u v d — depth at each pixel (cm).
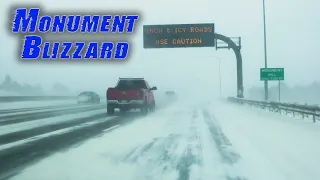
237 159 796
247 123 1517
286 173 672
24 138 1112
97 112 2322
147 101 2091
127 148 931
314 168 705
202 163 759
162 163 760
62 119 1788
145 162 769
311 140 1029
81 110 2556
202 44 3356
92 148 931
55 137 1131
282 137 1091
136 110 2527
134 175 664
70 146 962
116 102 1981
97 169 709
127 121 1666
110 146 960
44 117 1914
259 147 930
